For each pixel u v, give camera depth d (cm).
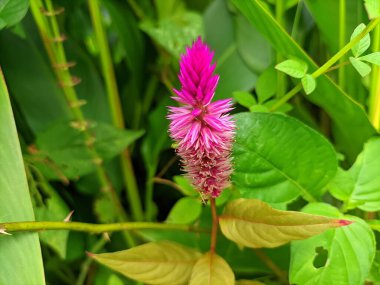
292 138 21
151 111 32
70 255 28
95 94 30
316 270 19
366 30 19
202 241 26
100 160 27
